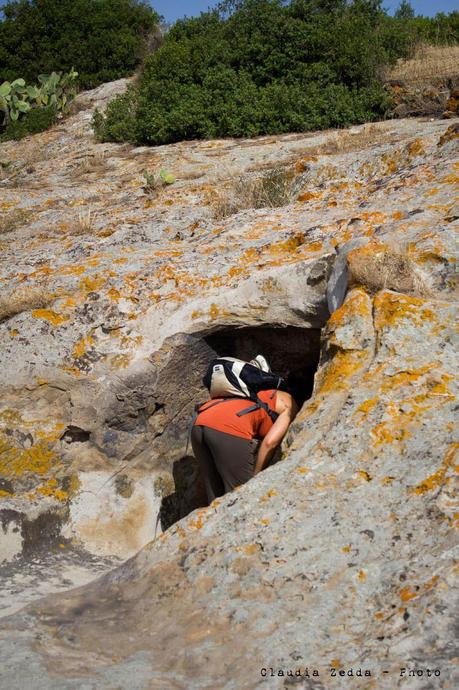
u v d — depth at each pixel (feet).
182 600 10.09
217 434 14.37
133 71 69.72
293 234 19.61
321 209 22.48
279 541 10.37
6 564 15.21
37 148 54.03
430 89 44.04
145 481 17.39
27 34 71.97
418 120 40.70
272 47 48.91
